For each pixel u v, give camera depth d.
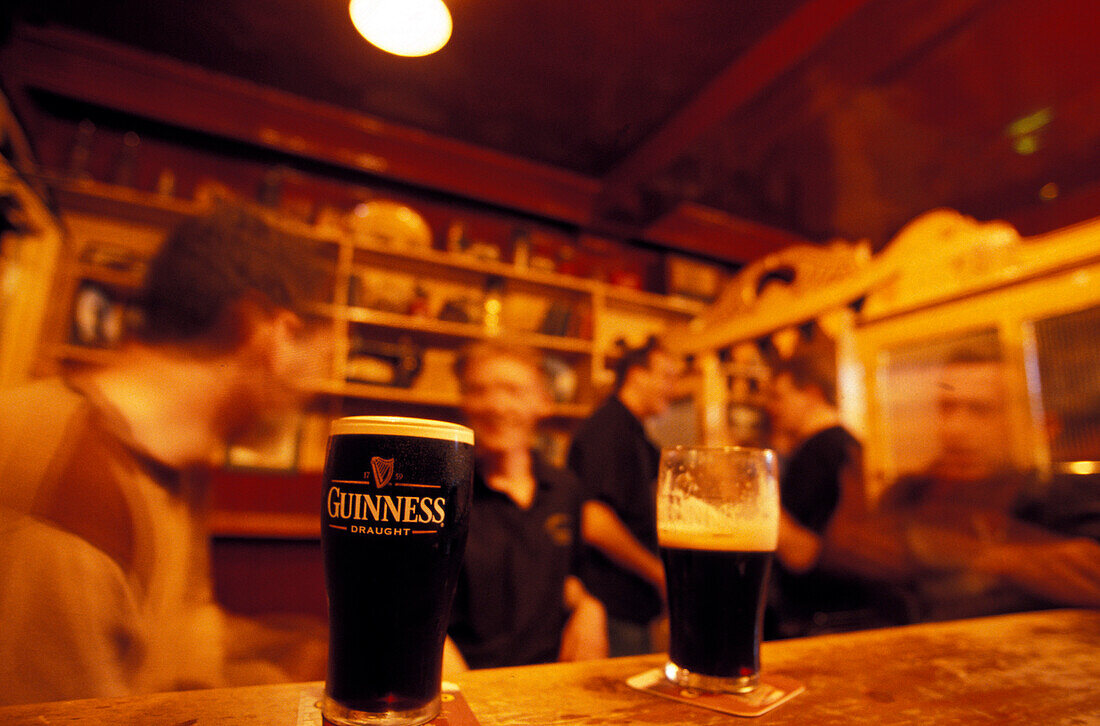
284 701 0.45
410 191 3.91
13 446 0.67
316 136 3.49
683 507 0.54
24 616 0.63
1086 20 2.55
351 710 0.39
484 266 3.89
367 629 0.39
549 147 3.79
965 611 1.79
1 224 2.33
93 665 0.66
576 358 4.20
